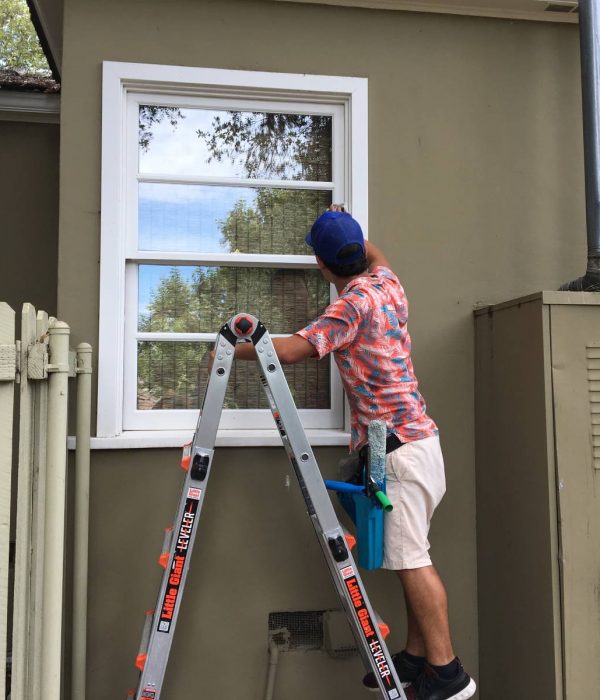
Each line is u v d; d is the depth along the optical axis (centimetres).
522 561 213
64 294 224
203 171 244
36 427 145
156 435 227
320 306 251
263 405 244
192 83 233
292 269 250
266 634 229
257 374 244
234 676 227
